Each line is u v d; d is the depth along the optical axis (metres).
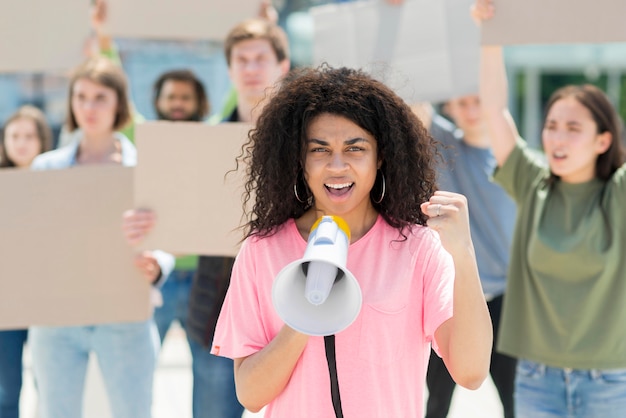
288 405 3.22
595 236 4.82
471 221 6.44
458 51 6.12
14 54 5.71
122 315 5.36
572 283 4.85
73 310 5.35
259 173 3.35
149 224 5.16
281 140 3.28
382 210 3.34
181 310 6.92
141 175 5.17
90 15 5.86
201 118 7.36
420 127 3.36
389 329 3.16
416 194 3.33
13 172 5.34
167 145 5.14
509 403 6.29
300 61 15.70
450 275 3.22
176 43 12.81
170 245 5.16
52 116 13.97
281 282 2.89
